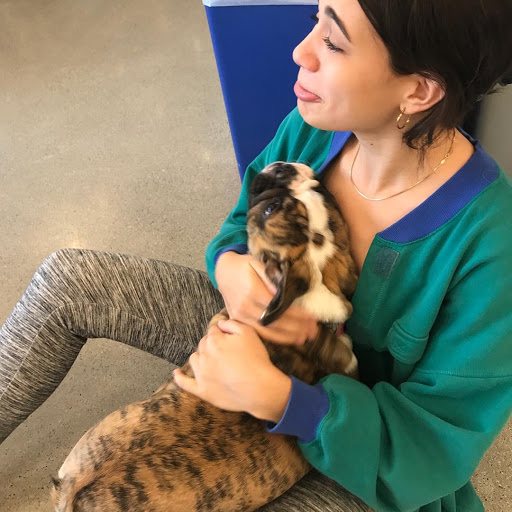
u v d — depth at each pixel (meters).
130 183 2.29
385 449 0.99
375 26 0.75
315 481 1.07
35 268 2.05
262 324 0.99
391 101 0.86
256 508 1.03
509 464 1.57
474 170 0.93
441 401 1.00
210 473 0.98
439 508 1.12
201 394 1.03
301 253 1.03
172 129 2.48
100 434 1.04
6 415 1.29
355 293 1.05
